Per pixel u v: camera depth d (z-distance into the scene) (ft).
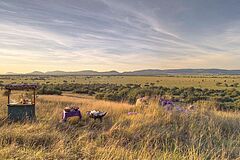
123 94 119.85
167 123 28.22
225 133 25.32
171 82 401.08
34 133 23.04
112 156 17.40
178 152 18.95
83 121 32.01
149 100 41.39
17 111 31.45
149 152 18.90
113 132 24.62
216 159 17.88
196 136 23.08
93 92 177.47
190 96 144.36
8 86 32.89
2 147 19.06
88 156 17.94
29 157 17.02
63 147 19.26
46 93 151.94
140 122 27.91
